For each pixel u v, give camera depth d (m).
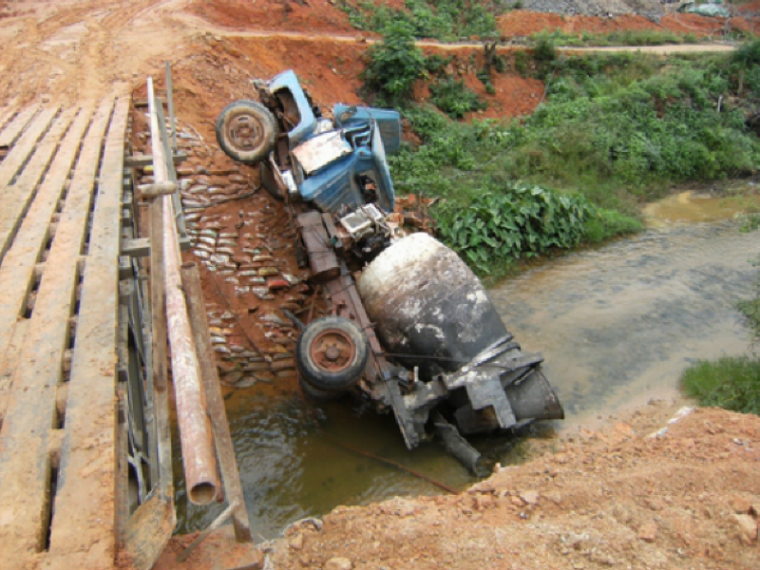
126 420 4.77
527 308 13.06
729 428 7.92
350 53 21.36
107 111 12.23
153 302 5.66
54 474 4.02
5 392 4.52
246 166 12.94
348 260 10.16
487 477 8.24
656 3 40.19
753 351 11.14
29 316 5.62
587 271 14.99
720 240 17.03
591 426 9.27
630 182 21.52
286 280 11.15
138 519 3.99
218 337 10.38
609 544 5.55
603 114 23.56
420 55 21.39
